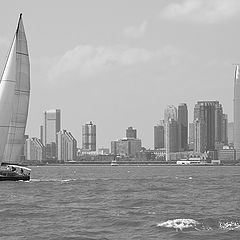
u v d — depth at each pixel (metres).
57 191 155.50
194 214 99.88
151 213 101.94
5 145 177.00
